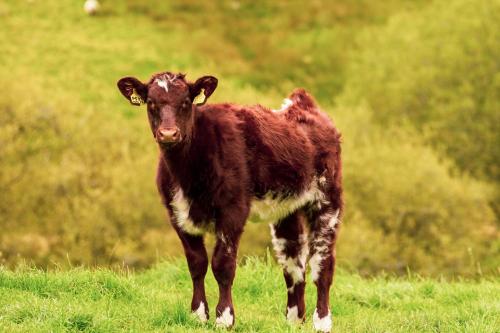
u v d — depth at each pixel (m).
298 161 9.70
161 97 8.77
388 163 43.66
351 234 38.78
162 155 9.06
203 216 9.05
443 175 43.00
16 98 42.28
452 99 48.34
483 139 47.44
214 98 48.94
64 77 49.75
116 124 44.28
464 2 52.91
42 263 37.56
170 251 38.16
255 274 12.18
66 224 38.25
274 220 9.95
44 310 8.63
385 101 52.44
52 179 39.56
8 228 38.41
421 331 9.52
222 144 9.09
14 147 39.91
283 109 10.45
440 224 42.09
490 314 10.09
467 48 49.47
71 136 42.09
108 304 9.52
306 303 11.20
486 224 43.22
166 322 8.93
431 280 12.95
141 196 39.47
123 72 51.78
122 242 38.41
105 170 40.75
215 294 11.41
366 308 11.68
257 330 9.22
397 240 41.50
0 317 8.43
